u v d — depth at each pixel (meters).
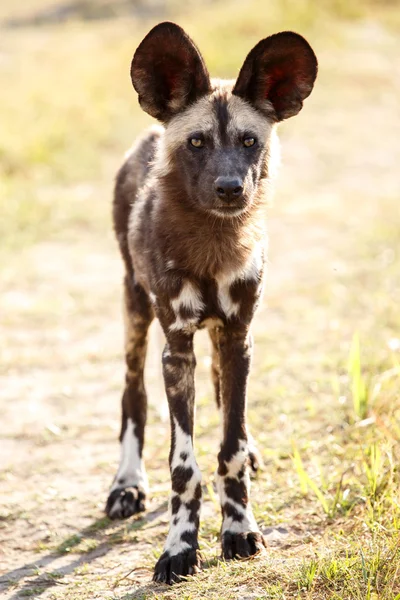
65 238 19.86
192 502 8.16
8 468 10.63
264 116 8.97
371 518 8.11
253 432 11.02
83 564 8.49
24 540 9.06
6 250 19.02
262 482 9.74
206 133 8.56
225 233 8.41
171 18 42.84
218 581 7.37
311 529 8.55
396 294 15.48
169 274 8.52
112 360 14.03
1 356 14.16
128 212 10.40
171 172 8.69
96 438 11.41
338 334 14.05
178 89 8.78
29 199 21.95
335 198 22.33
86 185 23.66
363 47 37.06
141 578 8.00
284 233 19.89
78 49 37.19
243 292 8.59
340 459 9.94
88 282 17.38
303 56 8.88
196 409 11.95
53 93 30.11
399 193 22.52
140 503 9.51
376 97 31.78
